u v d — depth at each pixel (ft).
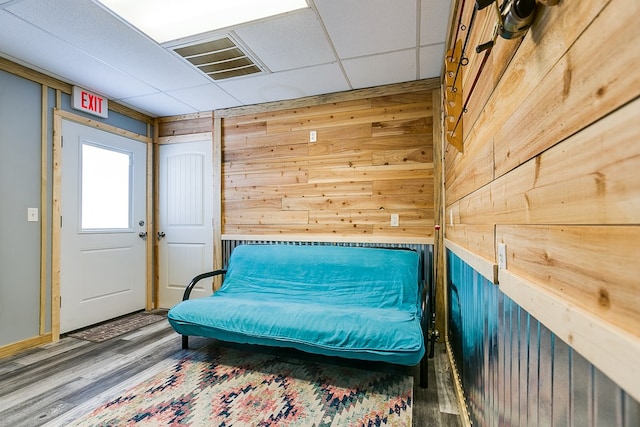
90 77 9.20
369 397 6.05
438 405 5.83
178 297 12.38
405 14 6.48
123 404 5.86
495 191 3.28
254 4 6.20
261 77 9.25
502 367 3.19
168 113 12.28
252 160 11.39
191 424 5.28
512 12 2.25
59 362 7.64
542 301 2.06
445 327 8.96
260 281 9.50
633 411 1.33
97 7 6.21
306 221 10.68
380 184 9.89
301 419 5.39
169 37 7.23
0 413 5.62
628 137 1.31
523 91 2.48
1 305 8.00
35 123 8.81
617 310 1.36
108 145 10.89
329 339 6.26
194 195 12.23
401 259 8.64
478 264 3.92
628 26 1.31
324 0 6.07
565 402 1.90
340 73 9.02
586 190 1.62
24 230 8.52
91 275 10.32
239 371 7.12
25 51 7.77
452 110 5.56
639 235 1.24
